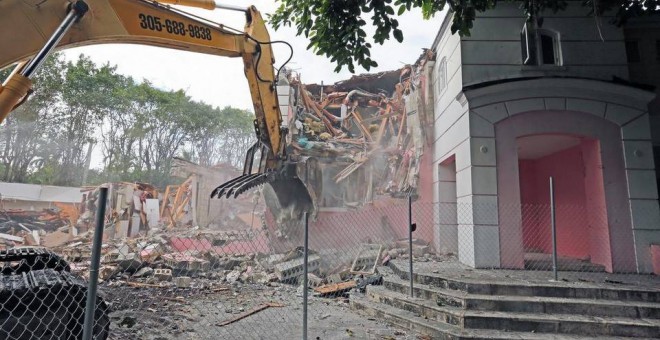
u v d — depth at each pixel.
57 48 3.75
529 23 7.92
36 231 16.44
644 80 9.22
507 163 8.08
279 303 7.56
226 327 5.88
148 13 4.57
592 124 8.10
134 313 6.43
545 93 8.23
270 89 6.51
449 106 10.01
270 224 11.34
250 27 6.21
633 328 5.20
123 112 33.50
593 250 8.14
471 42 8.80
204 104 40.41
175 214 20.45
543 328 5.34
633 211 7.71
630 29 9.46
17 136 27.94
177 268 9.96
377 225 13.13
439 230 11.16
